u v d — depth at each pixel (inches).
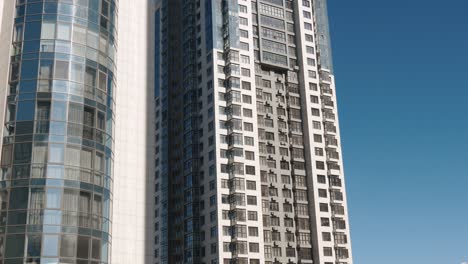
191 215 4131.4
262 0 4766.2
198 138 4345.5
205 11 4616.1
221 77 4306.1
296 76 4690.0
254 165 4069.9
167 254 4375.0
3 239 1519.4
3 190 1579.7
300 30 4788.4
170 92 4931.1
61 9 1782.7
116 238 1801.2
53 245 1542.8
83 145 1690.5
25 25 1755.7
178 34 5108.3
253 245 3826.3
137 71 2042.3
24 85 1685.5
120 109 1948.8
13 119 1652.3
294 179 4301.2
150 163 1957.4
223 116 4183.1
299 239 4116.6
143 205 1893.5
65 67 1727.4
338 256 4133.9
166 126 4857.3
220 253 3754.9
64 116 1678.2
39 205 1566.2
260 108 4402.1
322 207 4237.2
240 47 4404.5
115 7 1967.3
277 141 4377.5
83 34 1797.5
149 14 2165.4
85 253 1598.2
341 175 4439.0
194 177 4222.4
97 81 1793.8
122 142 1914.4
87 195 1654.8
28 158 1606.8
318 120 4539.9
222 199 3917.3
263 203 4084.6
